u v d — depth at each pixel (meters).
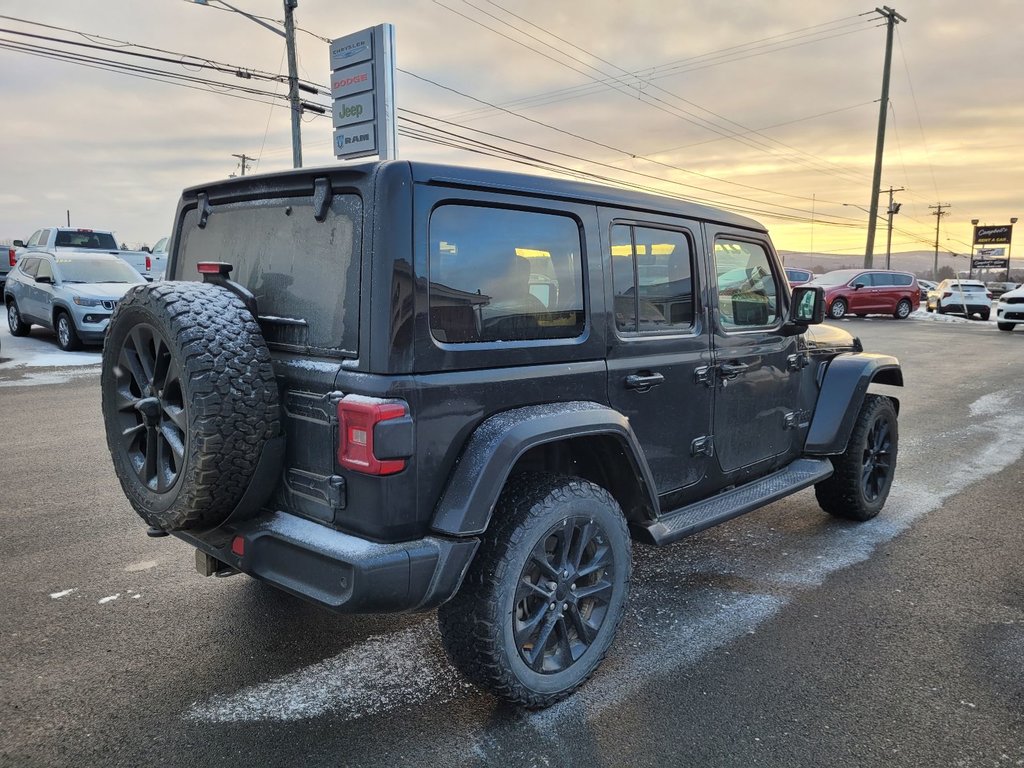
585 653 2.87
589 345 2.96
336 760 2.47
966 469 6.38
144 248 25.31
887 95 33.19
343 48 13.16
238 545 2.63
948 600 3.76
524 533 2.57
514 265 2.69
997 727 2.67
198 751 2.51
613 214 3.09
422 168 2.40
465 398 2.49
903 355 15.38
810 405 4.58
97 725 2.65
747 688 2.92
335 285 2.48
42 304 14.00
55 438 7.11
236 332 2.45
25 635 3.31
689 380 3.49
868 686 2.94
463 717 2.73
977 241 65.75
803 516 5.12
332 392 2.39
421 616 3.57
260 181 2.80
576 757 2.49
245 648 3.22
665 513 3.52
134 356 2.68
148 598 3.71
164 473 2.58
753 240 4.01
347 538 2.39
